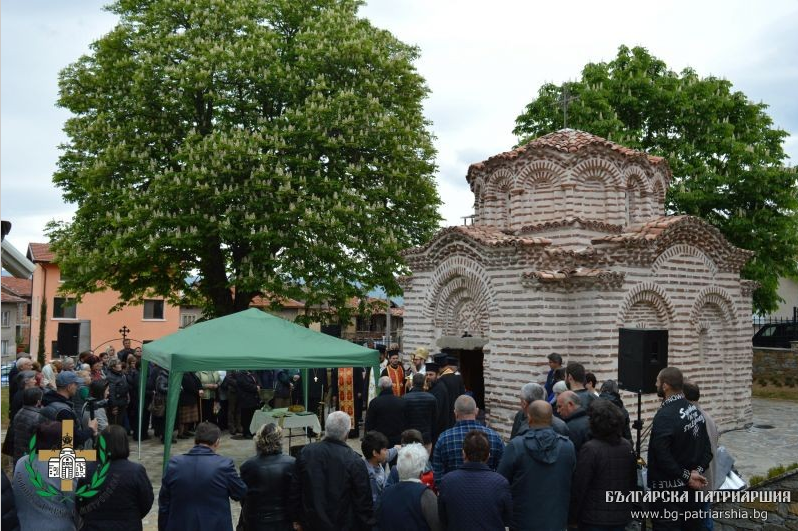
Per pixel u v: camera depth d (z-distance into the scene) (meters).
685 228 19.58
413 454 7.51
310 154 25.75
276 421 15.05
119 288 27.86
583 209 20.88
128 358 19.53
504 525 7.22
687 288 19.86
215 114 27.39
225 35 27.03
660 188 22.55
